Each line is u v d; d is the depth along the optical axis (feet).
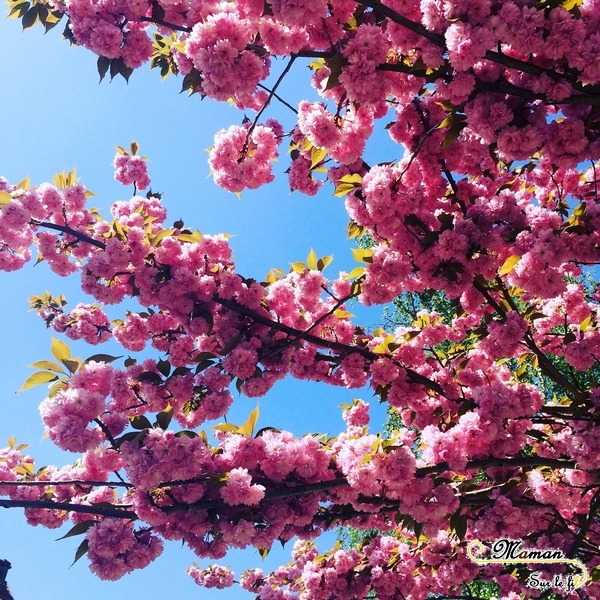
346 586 19.01
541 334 17.40
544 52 10.46
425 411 15.98
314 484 13.39
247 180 13.50
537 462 13.83
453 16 10.44
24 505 11.62
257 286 15.93
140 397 14.65
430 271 13.57
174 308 15.81
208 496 13.12
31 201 15.23
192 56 10.87
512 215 13.16
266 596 22.57
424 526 13.38
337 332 17.10
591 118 11.60
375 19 11.69
